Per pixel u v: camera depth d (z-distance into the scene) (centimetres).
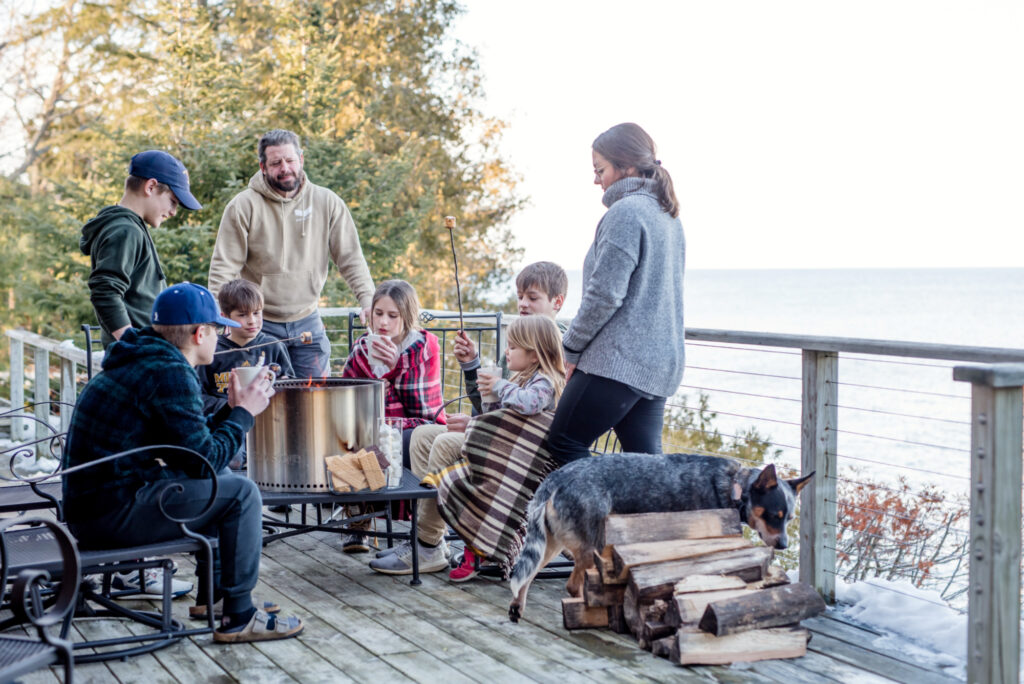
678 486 310
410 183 1689
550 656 289
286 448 336
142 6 1566
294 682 269
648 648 294
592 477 307
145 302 394
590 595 306
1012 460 248
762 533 303
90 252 396
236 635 298
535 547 311
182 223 1177
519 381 360
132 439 276
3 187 1535
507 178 1941
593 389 324
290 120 1305
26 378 1231
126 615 310
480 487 351
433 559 380
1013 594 250
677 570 297
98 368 543
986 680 250
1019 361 261
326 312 608
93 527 275
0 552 238
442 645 299
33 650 206
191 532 282
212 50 1283
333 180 1243
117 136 1226
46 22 1557
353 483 335
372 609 334
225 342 410
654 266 323
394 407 407
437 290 1853
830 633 309
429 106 1828
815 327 4766
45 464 604
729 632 280
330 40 1537
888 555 540
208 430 285
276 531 444
